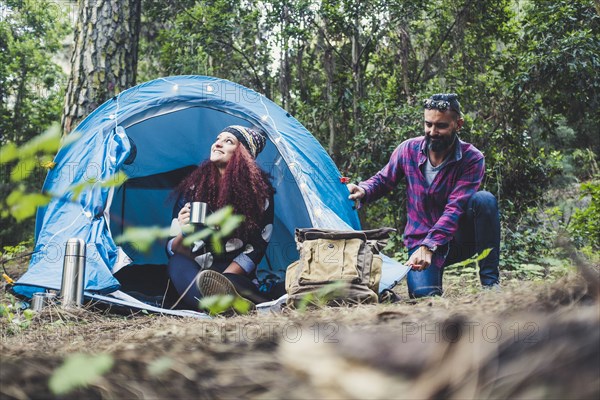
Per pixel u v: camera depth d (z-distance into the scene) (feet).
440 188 14.48
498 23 34.50
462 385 3.50
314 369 4.06
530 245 27.71
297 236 12.50
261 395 3.93
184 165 20.88
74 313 11.92
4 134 51.62
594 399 3.27
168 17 36.88
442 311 6.48
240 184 14.28
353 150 31.68
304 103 34.42
